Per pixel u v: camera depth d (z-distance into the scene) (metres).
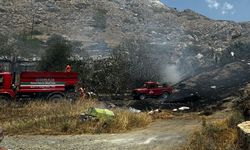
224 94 26.98
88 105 21.88
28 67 39.66
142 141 13.82
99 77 36.09
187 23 120.56
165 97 34.16
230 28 93.62
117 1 141.00
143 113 20.03
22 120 17.80
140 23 118.25
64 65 39.16
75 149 12.91
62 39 69.62
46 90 25.72
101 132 16.30
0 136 6.71
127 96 35.16
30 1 124.50
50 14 116.31
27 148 13.02
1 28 93.75
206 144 10.25
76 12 120.25
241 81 30.69
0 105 22.27
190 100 27.72
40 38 82.00
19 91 25.19
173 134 14.68
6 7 115.69
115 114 18.34
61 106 21.27
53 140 14.53
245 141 8.31
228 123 11.47
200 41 88.69
